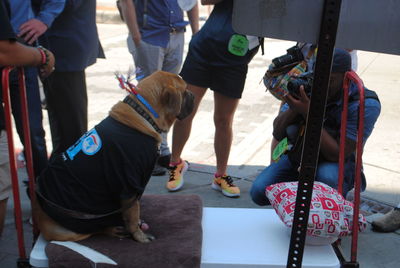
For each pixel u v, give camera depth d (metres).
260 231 2.52
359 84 2.27
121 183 2.17
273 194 2.48
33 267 2.40
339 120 2.81
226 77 3.62
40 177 2.35
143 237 2.32
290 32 1.83
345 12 1.78
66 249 2.17
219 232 2.50
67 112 3.60
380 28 1.78
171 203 2.74
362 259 3.09
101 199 2.22
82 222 2.25
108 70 8.23
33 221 2.42
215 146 3.93
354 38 1.81
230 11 3.54
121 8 4.19
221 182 3.98
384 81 7.63
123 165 2.16
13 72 2.90
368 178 4.31
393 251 3.19
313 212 2.27
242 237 2.46
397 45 1.78
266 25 1.83
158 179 4.27
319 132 1.91
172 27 4.27
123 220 2.34
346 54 2.67
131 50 4.37
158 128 2.30
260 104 6.70
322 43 1.80
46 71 2.44
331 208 2.30
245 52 3.49
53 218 2.25
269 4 1.80
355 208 2.32
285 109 3.23
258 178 3.22
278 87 2.68
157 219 2.54
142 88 2.31
